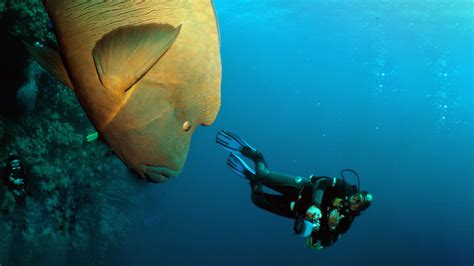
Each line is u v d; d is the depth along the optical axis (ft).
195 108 3.93
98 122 3.84
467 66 196.34
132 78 3.56
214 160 178.09
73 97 31.94
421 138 232.12
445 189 195.52
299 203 10.35
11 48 23.88
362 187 209.67
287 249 111.96
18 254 28.73
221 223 123.03
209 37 4.07
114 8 3.91
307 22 150.61
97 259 42.42
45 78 29.32
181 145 3.89
